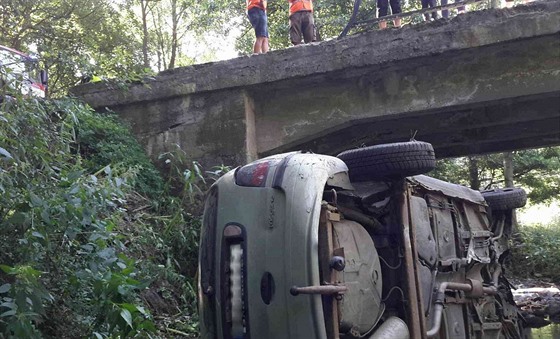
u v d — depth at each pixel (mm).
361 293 4219
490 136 10367
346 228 4254
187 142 9125
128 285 4520
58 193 4785
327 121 8859
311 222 3938
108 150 8500
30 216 4492
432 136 10648
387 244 4664
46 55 7754
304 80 8828
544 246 17250
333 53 8578
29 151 5191
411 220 4730
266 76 8820
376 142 10102
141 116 9359
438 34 8180
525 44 8047
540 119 9609
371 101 8703
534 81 8008
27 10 14656
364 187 4816
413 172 4547
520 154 20719
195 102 9156
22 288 4020
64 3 16062
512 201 7141
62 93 9438
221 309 4148
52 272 4820
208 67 9047
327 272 3959
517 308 7426
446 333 5211
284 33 20359
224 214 4262
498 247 7070
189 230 8047
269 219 4070
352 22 9094
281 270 3945
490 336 6270
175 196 8938
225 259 4180
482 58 8242
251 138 9031
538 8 7836
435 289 5145
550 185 22688
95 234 4789
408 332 4480
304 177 4082
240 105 8961
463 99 8297
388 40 8383
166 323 6578
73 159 7176
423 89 8492
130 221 7164
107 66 9375
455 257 5695
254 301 4016
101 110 9438
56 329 4844
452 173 20969
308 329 3832
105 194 4961
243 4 22047
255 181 4223
